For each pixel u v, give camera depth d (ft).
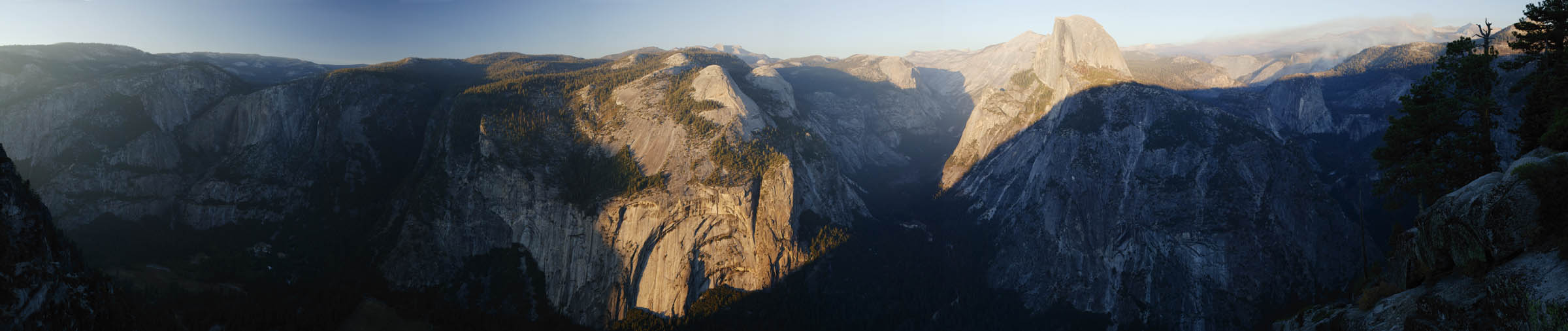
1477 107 185.26
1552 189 118.52
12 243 188.85
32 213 200.03
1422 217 152.05
